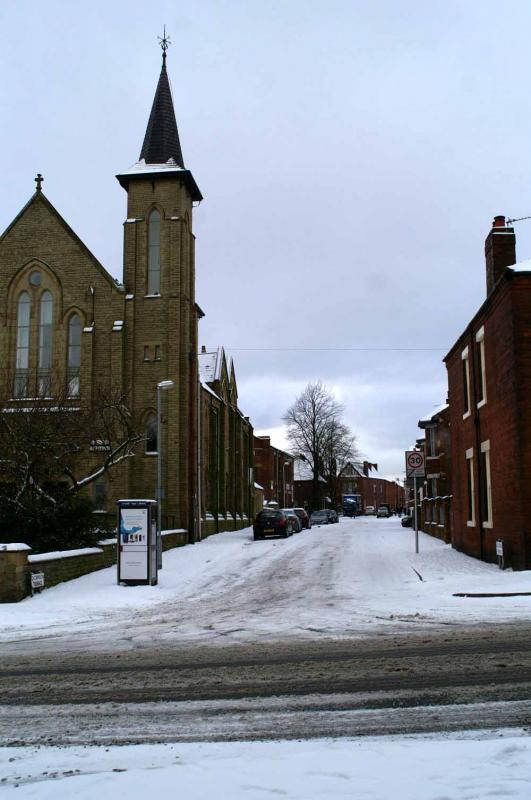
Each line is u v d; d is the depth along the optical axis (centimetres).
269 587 1911
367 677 817
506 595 1501
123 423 2783
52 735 632
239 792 464
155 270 3600
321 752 550
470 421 2466
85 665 945
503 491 1994
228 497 5106
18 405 2667
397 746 564
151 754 565
